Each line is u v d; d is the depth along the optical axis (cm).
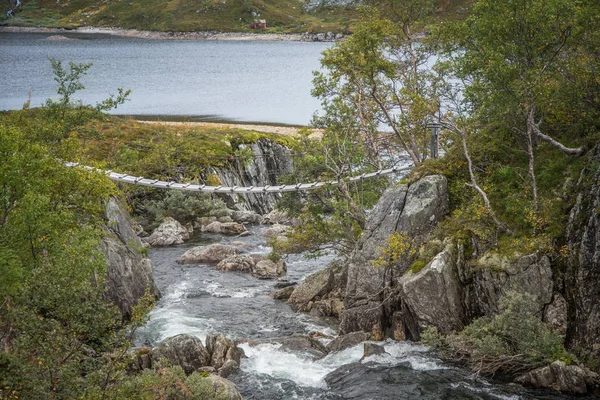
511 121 3266
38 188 2350
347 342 2950
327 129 4428
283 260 4653
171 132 7275
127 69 18688
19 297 1764
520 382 2452
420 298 2853
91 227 2692
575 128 3152
